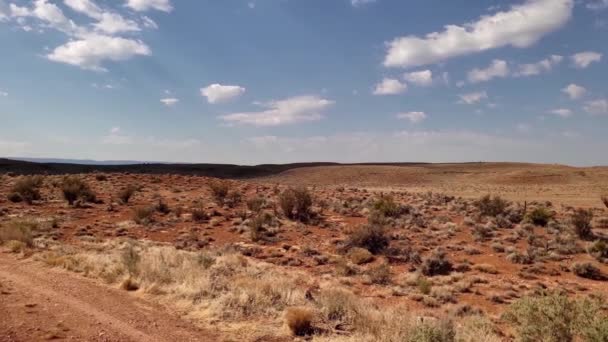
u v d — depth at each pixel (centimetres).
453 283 1995
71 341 843
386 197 4694
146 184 6462
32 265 1700
